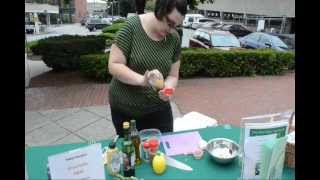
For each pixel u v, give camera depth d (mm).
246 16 23766
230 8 25812
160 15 1824
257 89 7000
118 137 1865
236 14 25750
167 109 2240
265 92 6742
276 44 10461
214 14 29125
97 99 5930
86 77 7664
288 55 8648
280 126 1478
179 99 6074
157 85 1878
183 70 7898
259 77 8359
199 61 8008
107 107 5406
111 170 1591
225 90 6863
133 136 1683
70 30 35375
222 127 2191
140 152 1721
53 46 7949
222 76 8273
